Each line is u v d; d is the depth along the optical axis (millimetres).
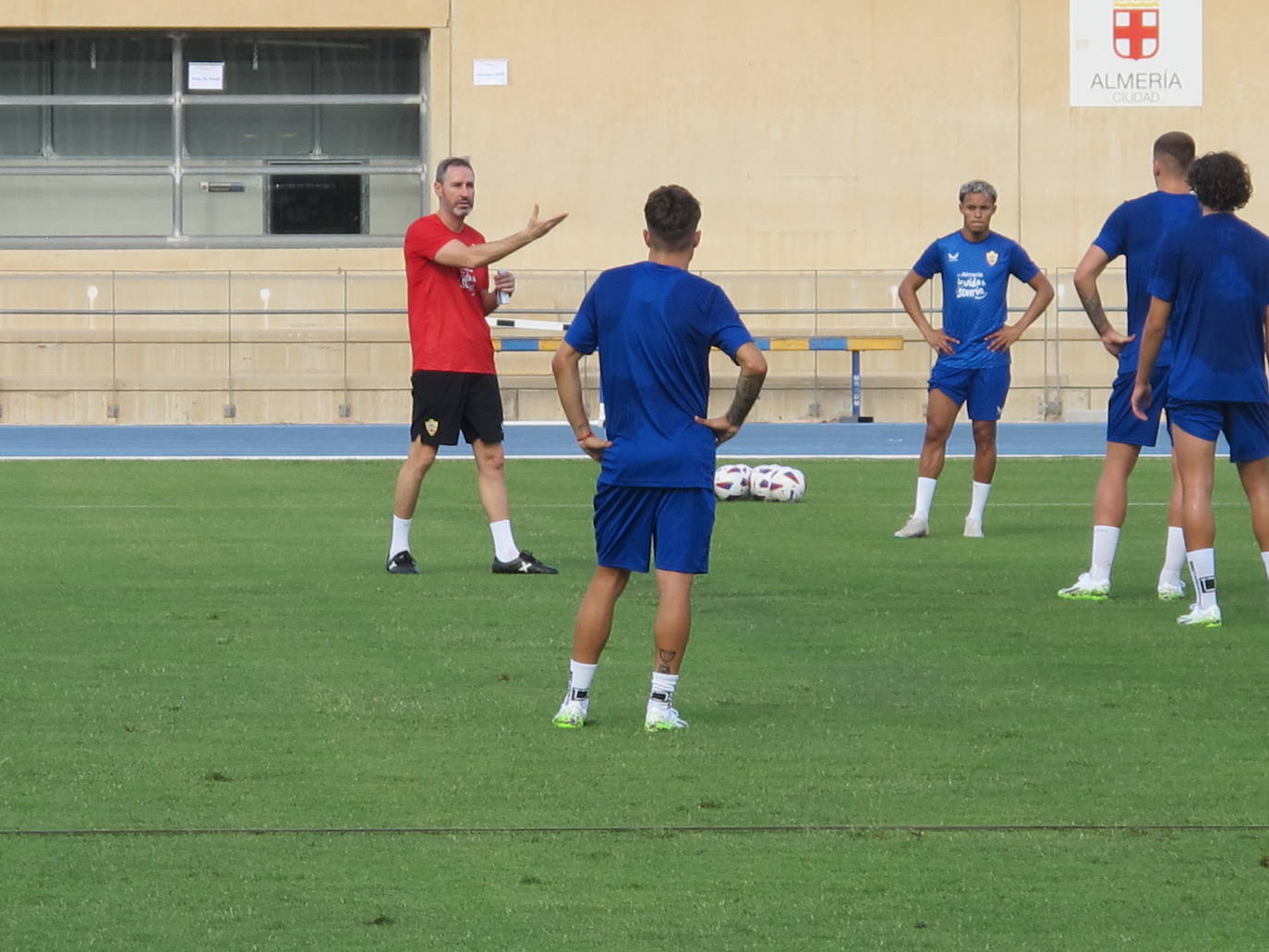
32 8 86438
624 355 17859
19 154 89000
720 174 86750
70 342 85375
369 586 28672
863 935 12078
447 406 30000
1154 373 26891
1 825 14648
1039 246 86938
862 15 86500
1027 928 12211
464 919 12398
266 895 12906
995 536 35906
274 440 70000
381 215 89312
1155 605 26688
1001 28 86500
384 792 15711
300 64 88625
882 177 86875
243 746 17469
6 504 42562
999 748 17391
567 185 86625
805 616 25609
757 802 15383
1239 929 12195
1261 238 24281
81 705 19359
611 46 86438
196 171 88938
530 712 19047
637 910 12570
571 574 30250
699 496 17953
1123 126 86688
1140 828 14586
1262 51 86375
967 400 35469
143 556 32562
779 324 86750
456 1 86438
